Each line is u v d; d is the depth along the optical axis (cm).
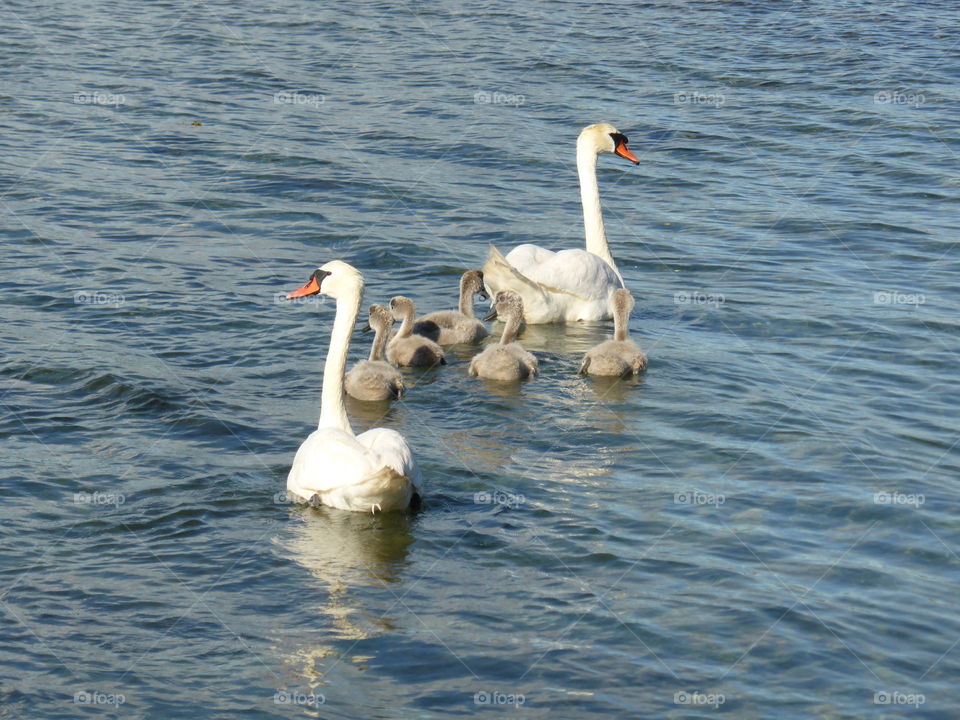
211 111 3000
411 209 2388
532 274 1927
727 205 2486
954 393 1633
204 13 4144
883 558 1217
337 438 1285
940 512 1308
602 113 3117
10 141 2669
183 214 2283
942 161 2755
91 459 1375
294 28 3969
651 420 1537
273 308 1877
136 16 4059
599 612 1110
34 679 991
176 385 1581
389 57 3634
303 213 2327
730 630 1088
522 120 3039
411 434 1485
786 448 1459
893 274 2109
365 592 1131
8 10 4056
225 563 1173
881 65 3600
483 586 1148
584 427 1513
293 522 1253
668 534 1252
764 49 3806
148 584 1134
